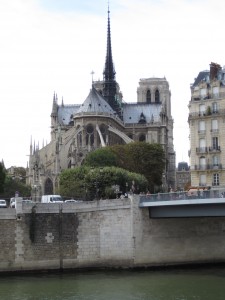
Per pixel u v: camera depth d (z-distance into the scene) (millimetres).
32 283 58562
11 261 65000
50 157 183000
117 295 52031
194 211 65812
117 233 68312
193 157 102000
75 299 50469
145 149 148000
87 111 186125
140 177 112000
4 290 54688
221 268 69312
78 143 182250
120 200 68688
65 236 67188
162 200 66562
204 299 49781
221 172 98938
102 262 67938
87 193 103812
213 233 72688
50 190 169250
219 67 106250
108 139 186125
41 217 66688
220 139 99625
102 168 108312
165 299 50000
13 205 80625
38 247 66062
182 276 62625
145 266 68312
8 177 152750
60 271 66375
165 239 69750
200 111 102188
